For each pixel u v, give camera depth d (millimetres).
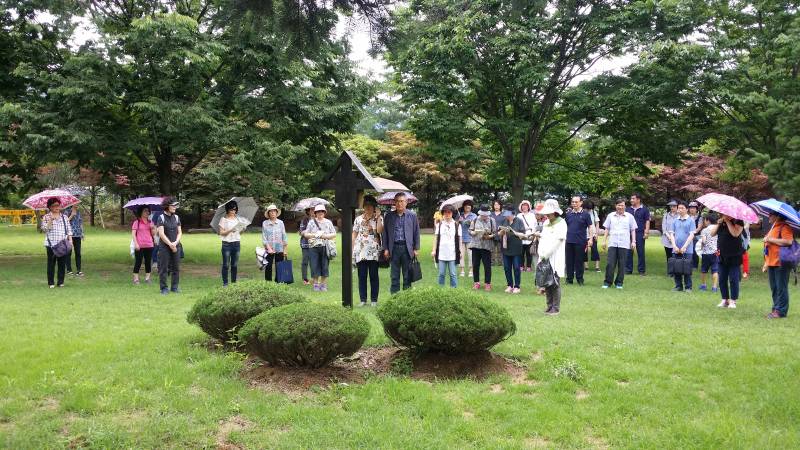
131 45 14312
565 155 22078
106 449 3943
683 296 11375
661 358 6305
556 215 8867
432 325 5582
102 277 14250
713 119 17703
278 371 5578
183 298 10719
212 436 4230
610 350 6652
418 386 5336
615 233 12688
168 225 11539
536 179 24906
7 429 4320
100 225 44375
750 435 4285
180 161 25391
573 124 19906
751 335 7473
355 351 5691
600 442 4266
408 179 43156
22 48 15266
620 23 16016
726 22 17000
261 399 4941
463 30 15352
